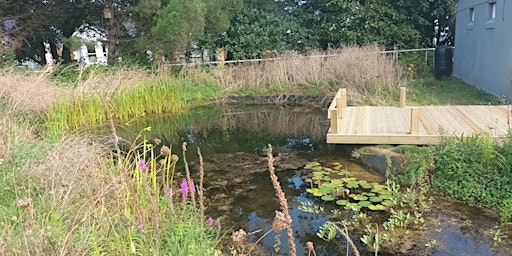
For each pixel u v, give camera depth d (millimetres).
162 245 2592
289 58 11000
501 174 3955
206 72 10977
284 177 4891
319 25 13820
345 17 13266
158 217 2668
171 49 10453
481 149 4234
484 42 8766
